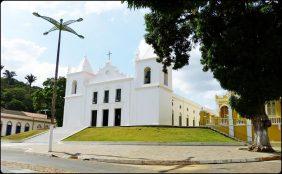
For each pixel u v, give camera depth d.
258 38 16.50
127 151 18.22
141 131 30.67
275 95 16.31
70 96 47.44
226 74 16.92
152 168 11.82
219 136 28.39
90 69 48.38
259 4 17.11
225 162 13.66
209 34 18.02
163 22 19.55
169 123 40.81
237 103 18.53
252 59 16.16
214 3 17.19
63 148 21.42
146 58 41.38
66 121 46.84
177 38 20.64
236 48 16.17
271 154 16.45
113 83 43.56
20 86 90.69
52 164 11.98
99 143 26.86
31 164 11.80
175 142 24.38
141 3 13.25
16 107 73.50
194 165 12.80
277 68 16.08
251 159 14.28
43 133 35.91
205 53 19.41
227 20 17.39
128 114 41.03
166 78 42.12
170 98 41.91
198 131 29.84
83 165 11.88
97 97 44.75
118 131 32.12
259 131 18.30
